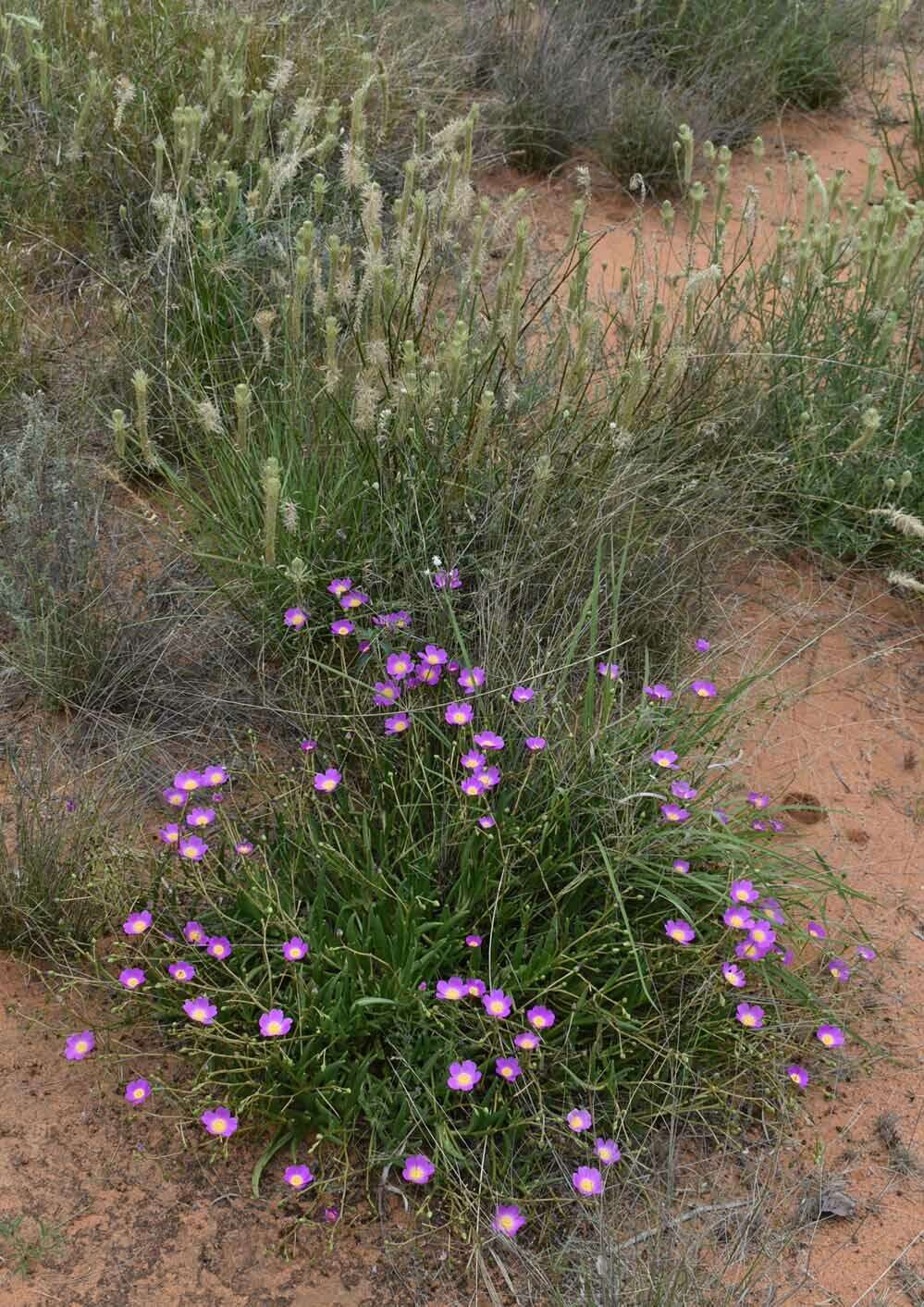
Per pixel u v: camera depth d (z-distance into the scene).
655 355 1.51
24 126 1.95
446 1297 0.96
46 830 1.16
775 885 1.19
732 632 1.52
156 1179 1.00
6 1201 0.98
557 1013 1.09
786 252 1.73
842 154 2.57
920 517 1.60
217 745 1.31
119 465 1.56
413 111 2.23
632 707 1.33
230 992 1.04
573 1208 1.01
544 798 1.16
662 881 1.13
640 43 2.66
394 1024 1.06
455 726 1.22
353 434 1.38
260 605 1.35
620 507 1.32
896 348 1.69
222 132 1.82
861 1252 1.00
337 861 1.11
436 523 1.35
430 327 1.60
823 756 1.41
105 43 1.94
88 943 1.13
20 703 1.33
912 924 1.25
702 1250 0.98
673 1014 1.09
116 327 1.68
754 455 1.53
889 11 2.22
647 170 2.36
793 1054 1.12
